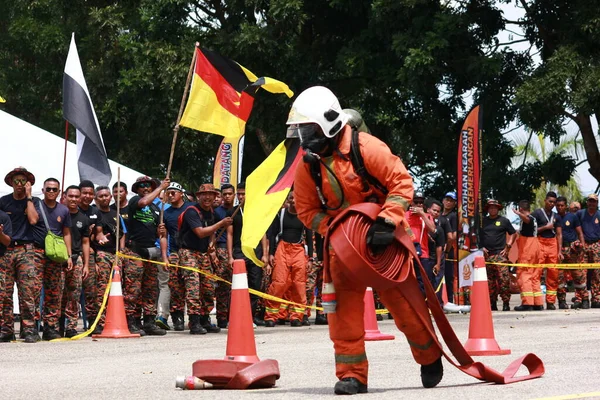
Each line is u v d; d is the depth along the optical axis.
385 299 7.39
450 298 22.42
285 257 17.44
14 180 14.17
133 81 33.16
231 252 16.80
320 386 8.02
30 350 12.63
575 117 30.73
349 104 32.78
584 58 27.34
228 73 16.41
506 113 30.83
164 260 15.80
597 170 31.14
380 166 7.06
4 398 7.68
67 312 15.01
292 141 11.08
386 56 29.75
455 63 29.58
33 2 42.03
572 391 7.17
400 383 8.12
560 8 29.31
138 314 15.70
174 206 16.20
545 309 22.84
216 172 21.81
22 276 14.15
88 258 15.30
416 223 18.12
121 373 9.59
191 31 34.69
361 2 30.09
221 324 17.08
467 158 20.00
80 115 17.84
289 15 29.83
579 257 23.00
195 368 8.07
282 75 31.47
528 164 31.80
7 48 44.97
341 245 6.92
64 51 41.59
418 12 28.72
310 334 15.00
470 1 30.42
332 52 32.84
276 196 11.00
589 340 12.40
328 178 7.16
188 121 16.12
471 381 8.10
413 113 33.41
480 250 19.98
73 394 7.86
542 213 22.47
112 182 22.78
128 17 37.59
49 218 14.45
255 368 7.92
